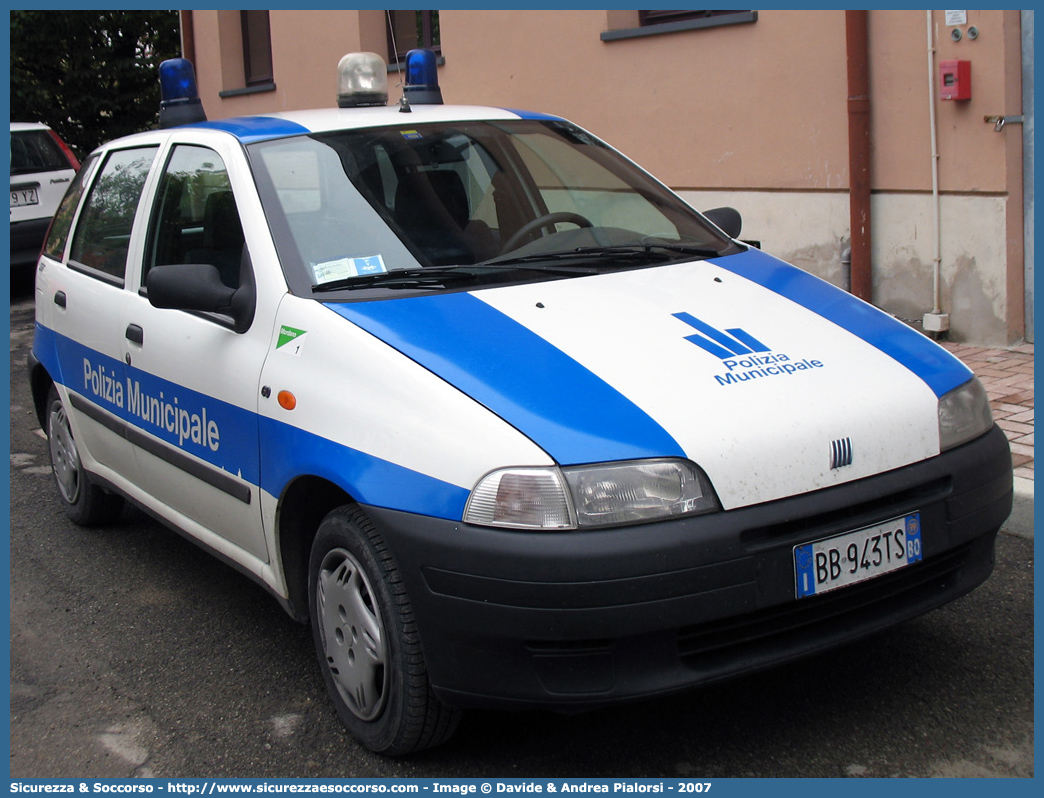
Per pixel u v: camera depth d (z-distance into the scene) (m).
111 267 4.42
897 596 2.89
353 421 2.85
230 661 3.63
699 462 2.58
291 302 3.19
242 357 3.30
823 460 2.69
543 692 2.55
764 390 2.79
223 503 3.51
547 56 9.23
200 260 3.75
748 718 3.04
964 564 3.00
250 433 3.25
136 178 4.41
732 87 7.78
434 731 2.84
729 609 2.54
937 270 6.64
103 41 16.94
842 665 3.29
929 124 6.55
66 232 5.05
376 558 2.79
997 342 6.47
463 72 10.12
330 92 12.18
